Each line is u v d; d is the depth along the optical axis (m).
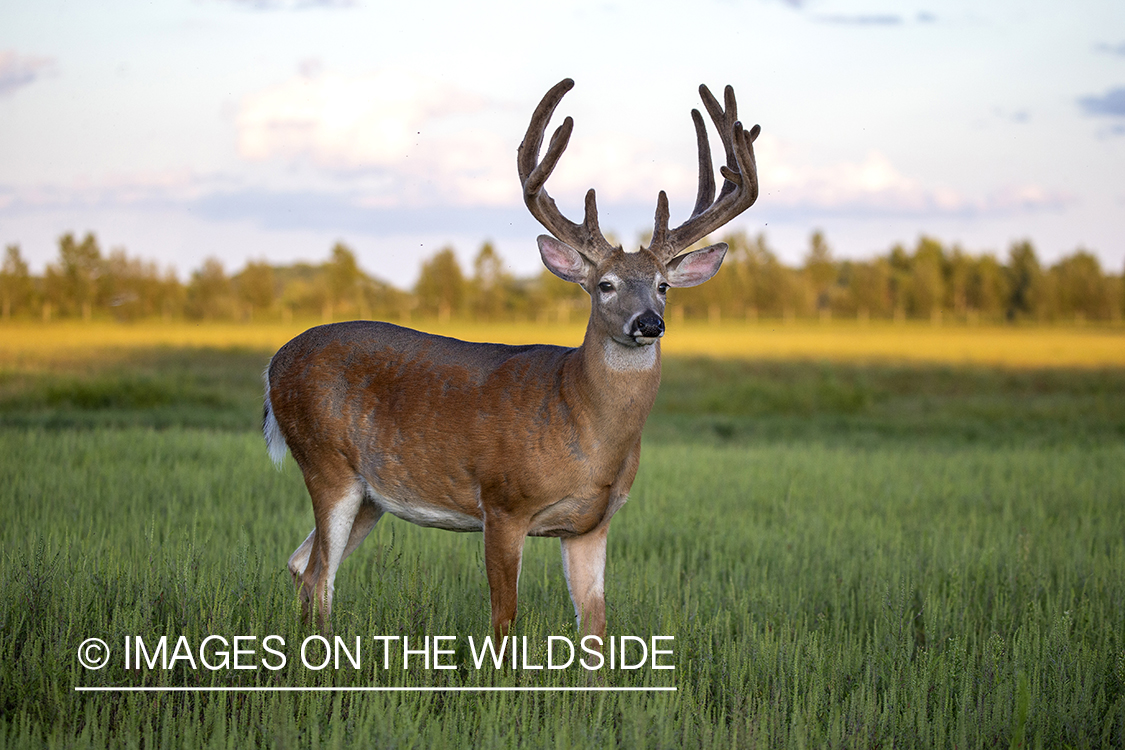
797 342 55.66
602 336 4.90
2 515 7.36
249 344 48.22
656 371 5.02
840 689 4.56
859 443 17.33
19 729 3.83
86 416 18.16
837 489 10.30
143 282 89.75
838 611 5.63
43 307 85.56
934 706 4.36
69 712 3.99
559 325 75.38
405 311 94.31
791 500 9.56
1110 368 37.88
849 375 33.12
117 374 27.59
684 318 99.12
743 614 5.38
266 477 10.07
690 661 4.70
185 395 21.81
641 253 5.04
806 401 23.33
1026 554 6.72
